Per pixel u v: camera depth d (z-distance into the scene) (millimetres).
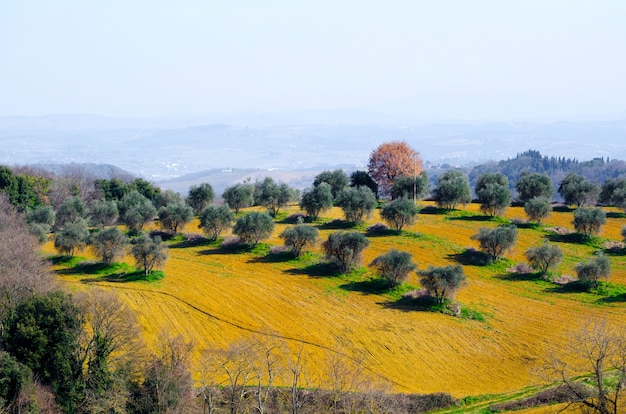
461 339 60656
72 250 84938
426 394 48719
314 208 107125
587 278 73438
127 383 46188
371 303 69750
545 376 47875
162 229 102250
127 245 81750
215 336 59625
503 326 63812
